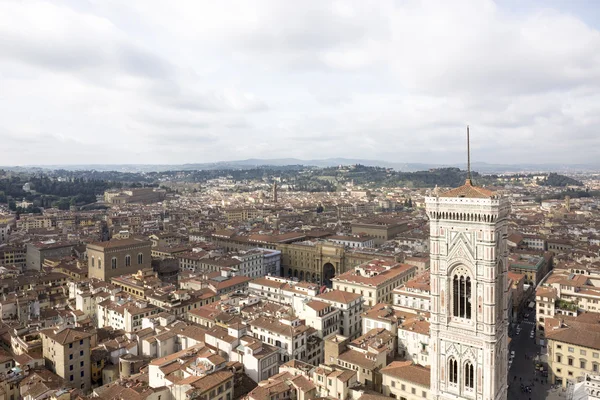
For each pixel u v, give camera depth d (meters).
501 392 91.44
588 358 158.75
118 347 165.75
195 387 128.12
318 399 128.25
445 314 90.62
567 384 160.12
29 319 199.00
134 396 126.12
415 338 169.00
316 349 178.62
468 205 85.44
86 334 156.00
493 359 85.69
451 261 88.94
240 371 150.62
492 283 84.44
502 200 86.31
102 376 159.38
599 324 173.88
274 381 138.00
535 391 159.62
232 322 178.50
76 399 125.38
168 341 171.25
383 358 157.62
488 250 84.31
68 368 149.62
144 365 156.25
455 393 90.50
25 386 132.75
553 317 190.25
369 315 187.50
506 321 94.62
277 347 165.38
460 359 89.38
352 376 140.00
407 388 138.50
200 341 166.62
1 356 146.00
